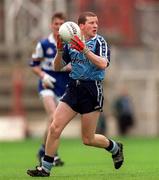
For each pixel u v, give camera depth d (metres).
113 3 78.12
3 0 79.62
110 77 74.00
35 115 72.12
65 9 74.50
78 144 58.91
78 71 27.36
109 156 44.44
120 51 75.00
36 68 36.97
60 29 26.78
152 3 81.12
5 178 28.00
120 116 70.75
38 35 74.75
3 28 79.19
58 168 33.75
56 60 28.02
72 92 27.41
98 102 27.61
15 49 75.06
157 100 74.50
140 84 74.62
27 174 29.06
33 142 62.12
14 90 72.06
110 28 77.81
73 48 26.70
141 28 77.81
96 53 27.30
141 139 65.19
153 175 28.34
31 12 75.06
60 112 27.38
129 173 29.45
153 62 75.00
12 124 69.50
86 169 32.53
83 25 27.39
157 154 45.66
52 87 36.62
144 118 74.06
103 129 68.75
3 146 56.84
